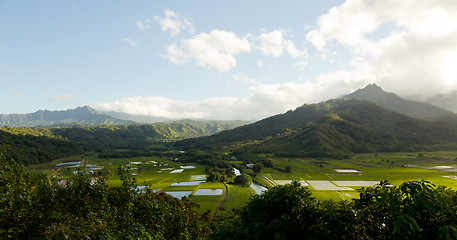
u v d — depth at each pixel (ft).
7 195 31.68
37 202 34.83
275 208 35.65
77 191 40.73
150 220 47.85
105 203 41.98
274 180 426.10
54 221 32.48
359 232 24.47
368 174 463.01
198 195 320.91
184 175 503.20
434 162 595.47
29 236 30.09
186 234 58.70
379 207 26.73
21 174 37.52
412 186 23.76
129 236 35.32
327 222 27.04
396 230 21.70
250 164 646.33
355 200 28.58
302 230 30.30
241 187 371.56
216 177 434.30
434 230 22.59
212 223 183.52
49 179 41.34
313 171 516.73
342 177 442.09
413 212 23.73
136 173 522.88
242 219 41.68
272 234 31.68
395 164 579.89
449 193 24.85
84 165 618.03
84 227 31.91
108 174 51.19
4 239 28.89
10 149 586.04
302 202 31.96
